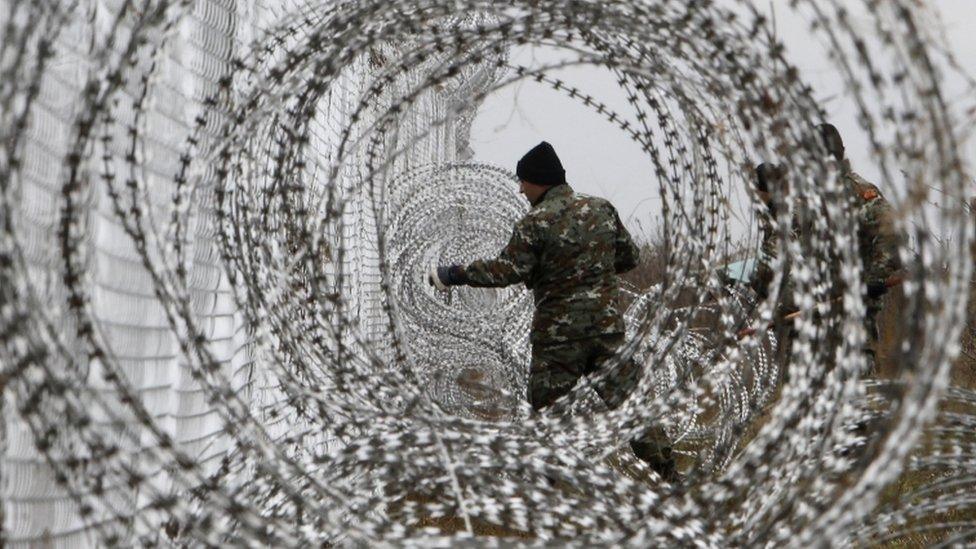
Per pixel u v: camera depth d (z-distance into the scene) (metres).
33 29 6.20
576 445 9.96
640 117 12.26
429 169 23.16
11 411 6.59
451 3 9.98
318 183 15.59
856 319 7.97
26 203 7.05
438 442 8.07
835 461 8.38
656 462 17.58
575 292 19.00
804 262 8.67
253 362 12.65
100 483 6.68
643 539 7.45
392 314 11.49
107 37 7.53
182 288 8.68
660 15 8.48
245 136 9.99
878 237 18.58
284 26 10.40
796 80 7.59
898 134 6.15
